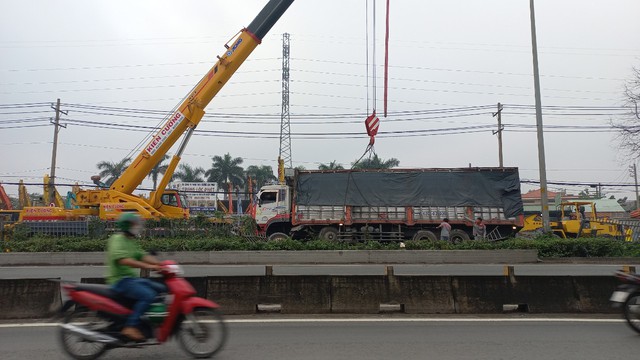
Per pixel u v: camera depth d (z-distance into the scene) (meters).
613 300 7.20
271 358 5.80
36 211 22.33
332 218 23.08
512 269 9.02
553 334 7.08
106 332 5.59
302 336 6.94
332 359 5.76
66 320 5.71
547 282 8.92
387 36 16.06
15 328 7.49
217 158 61.16
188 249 19.17
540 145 21.58
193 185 56.28
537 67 21.81
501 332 7.21
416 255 18.39
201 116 20.67
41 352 6.09
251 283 8.79
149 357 5.89
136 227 5.77
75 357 5.70
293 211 23.27
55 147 36.16
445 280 8.95
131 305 5.65
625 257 18.80
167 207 22.11
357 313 8.68
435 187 23.06
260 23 19.84
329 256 18.38
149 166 21.12
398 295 8.81
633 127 22.41
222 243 19.39
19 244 19.05
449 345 6.43
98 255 17.97
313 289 8.80
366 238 22.02
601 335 7.02
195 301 5.62
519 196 22.77
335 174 23.47
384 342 6.59
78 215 21.77
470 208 22.80
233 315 8.53
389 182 23.25
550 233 21.11
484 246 19.41
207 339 5.87
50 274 14.71
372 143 18.27
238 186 60.78
